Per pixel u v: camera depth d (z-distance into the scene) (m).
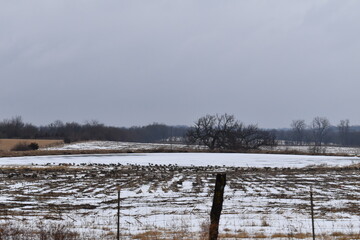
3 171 66.31
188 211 32.41
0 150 130.38
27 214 31.34
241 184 49.88
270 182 51.97
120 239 21.39
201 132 149.50
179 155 110.31
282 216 29.69
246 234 22.55
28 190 44.91
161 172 66.00
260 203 36.00
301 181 53.06
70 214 31.39
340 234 22.39
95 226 26.27
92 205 35.66
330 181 53.00
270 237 21.73
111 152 118.69
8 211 32.59
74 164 79.12
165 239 21.16
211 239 17.86
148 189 45.62
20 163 84.25
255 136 146.25
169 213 31.55
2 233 21.38
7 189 45.69
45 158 98.69
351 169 70.88
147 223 27.30
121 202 37.19
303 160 94.94
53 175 59.97
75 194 42.00
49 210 33.28
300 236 21.84
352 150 184.12
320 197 39.53
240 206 34.50
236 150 136.00
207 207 34.25
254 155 111.75
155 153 118.56
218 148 148.88
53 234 21.09
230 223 26.81
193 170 70.06
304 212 31.55
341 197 39.56
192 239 20.78
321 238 21.28
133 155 109.75
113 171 65.44
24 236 21.14
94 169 70.69
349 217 29.11
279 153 121.69
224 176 18.14
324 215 30.14
